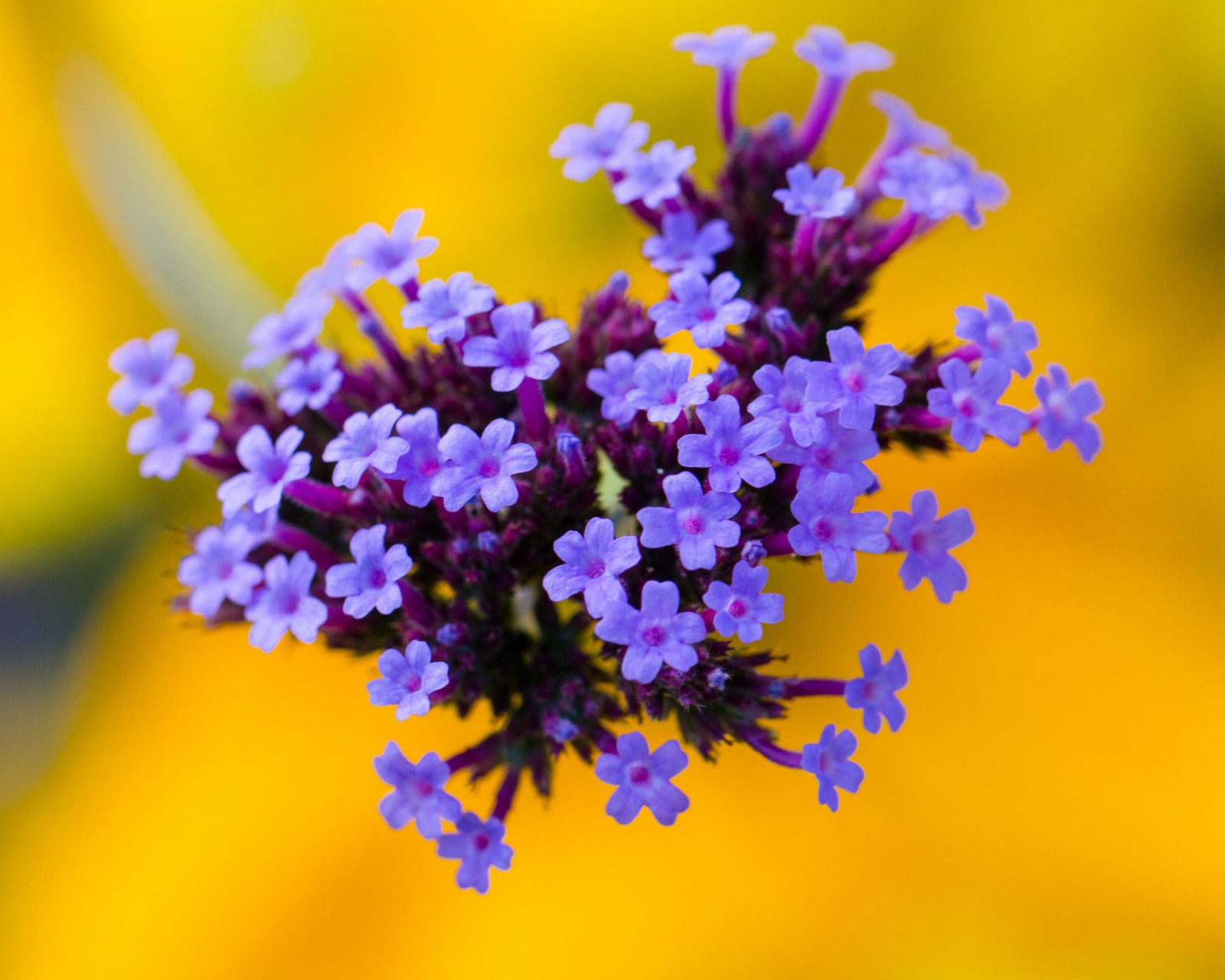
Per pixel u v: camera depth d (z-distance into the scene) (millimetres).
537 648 223
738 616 203
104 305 314
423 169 322
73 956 251
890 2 302
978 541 282
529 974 251
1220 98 288
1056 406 214
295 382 219
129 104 255
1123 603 272
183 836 259
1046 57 297
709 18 309
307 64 316
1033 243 301
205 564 215
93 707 285
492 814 218
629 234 320
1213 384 284
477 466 206
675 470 217
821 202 220
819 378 206
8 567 297
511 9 311
